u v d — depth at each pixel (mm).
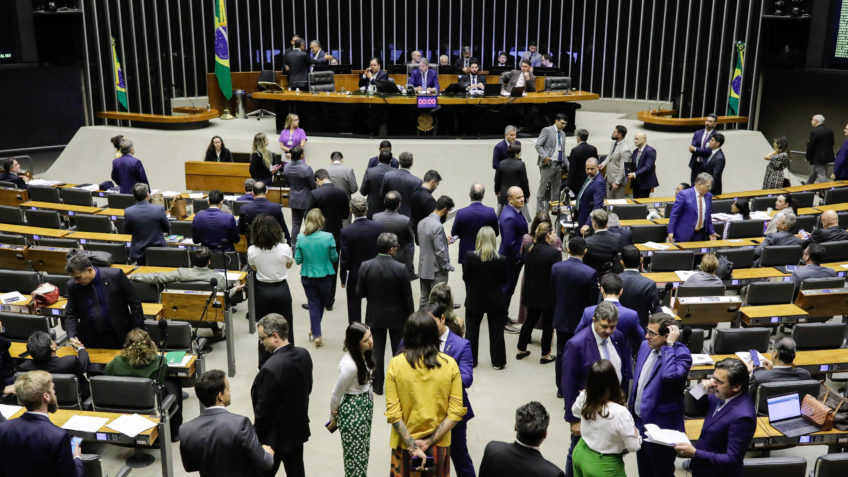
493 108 14586
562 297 6531
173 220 10016
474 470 5609
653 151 11719
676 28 18969
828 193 11672
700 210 8953
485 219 8094
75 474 4301
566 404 5176
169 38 18547
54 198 11711
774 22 18000
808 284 7309
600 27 19766
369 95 14188
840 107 17188
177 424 6148
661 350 4895
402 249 7949
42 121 17016
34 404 4207
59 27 16938
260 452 4238
